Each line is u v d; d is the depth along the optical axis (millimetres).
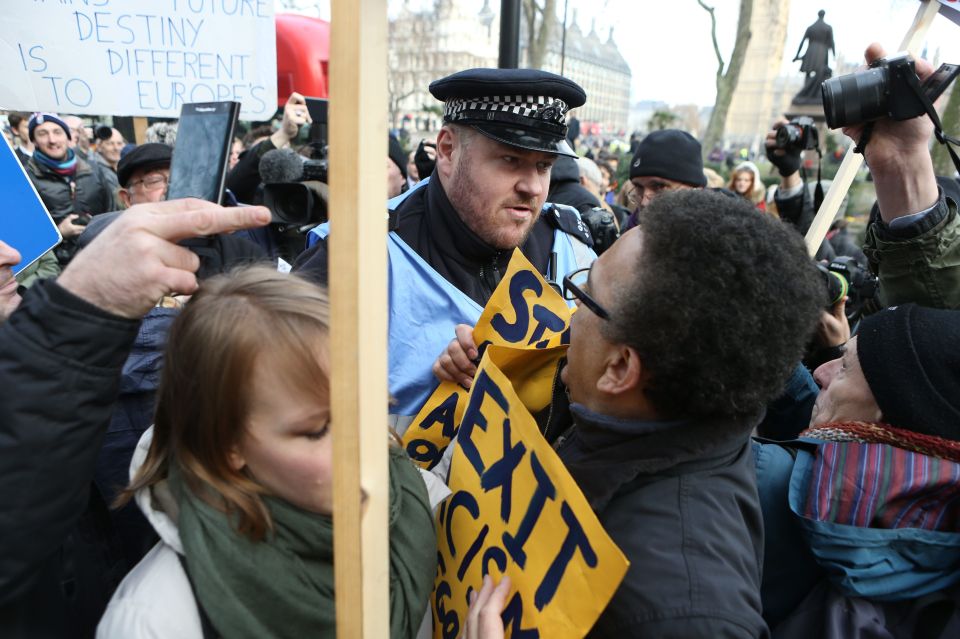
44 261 3240
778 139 2602
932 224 1190
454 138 1491
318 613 795
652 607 780
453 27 42000
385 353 604
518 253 1360
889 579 937
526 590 863
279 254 2455
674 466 881
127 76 1619
